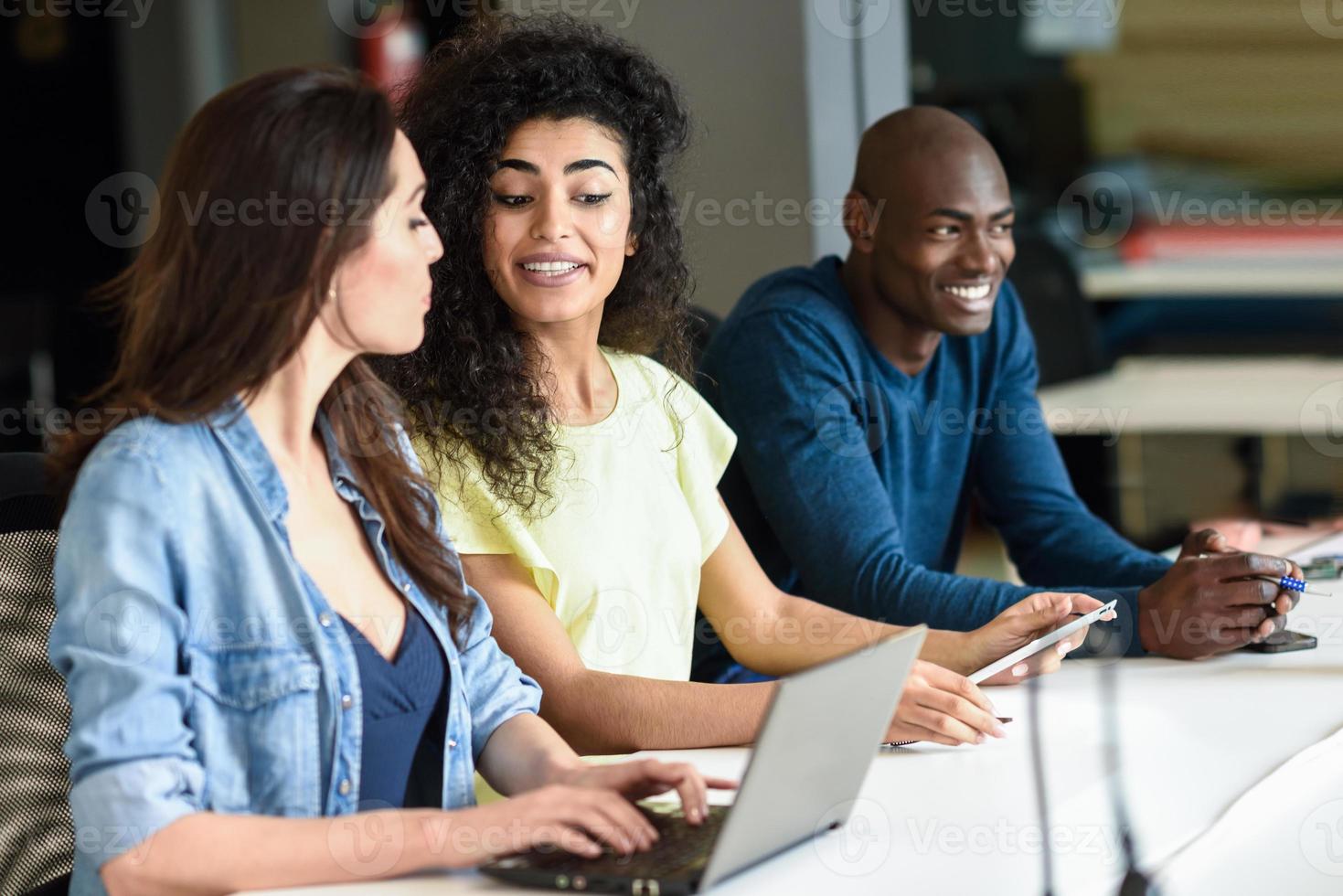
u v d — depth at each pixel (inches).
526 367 78.8
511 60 78.5
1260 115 260.7
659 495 82.0
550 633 73.7
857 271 104.0
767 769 48.3
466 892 50.7
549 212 76.9
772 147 146.3
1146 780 60.9
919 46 215.9
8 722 61.8
